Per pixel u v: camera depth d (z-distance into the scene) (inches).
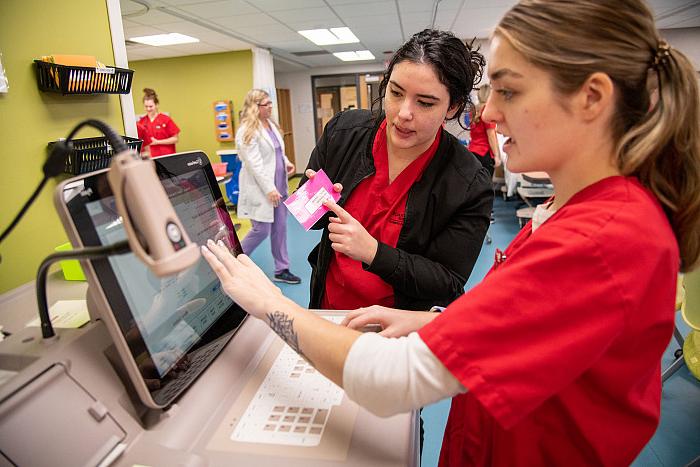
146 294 24.3
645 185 19.6
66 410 20.2
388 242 41.8
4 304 31.2
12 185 44.4
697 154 18.8
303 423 24.3
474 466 25.9
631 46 17.7
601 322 16.6
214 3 157.8
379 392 18.9
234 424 24.4
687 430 65.1
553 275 17.0
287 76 364.2
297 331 22.2
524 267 17.6
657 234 17.3
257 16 180.4
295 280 132.1
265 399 26.4
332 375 20.7
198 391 25.9
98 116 54.1
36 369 20.1
